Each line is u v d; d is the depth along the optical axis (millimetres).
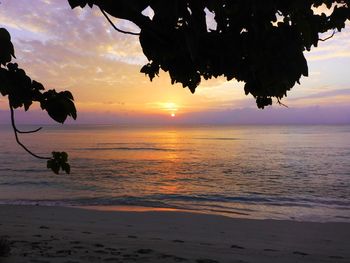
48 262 6918
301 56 1631
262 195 30516
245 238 14531
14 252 7770
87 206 24953
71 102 1883
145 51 1776
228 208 25125
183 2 1561
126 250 8945
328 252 12227
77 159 64188
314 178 41125
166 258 8016
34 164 54688
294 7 1644
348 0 1935
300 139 135375
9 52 1625
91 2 1633
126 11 1647
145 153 77875
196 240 13328
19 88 1792
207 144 109812
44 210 20531
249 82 1864
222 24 1720
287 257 10148
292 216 22375
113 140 137625
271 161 60000
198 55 1807
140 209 23844
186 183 37812
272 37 1633
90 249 8781
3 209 20547
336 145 99312
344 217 22078
